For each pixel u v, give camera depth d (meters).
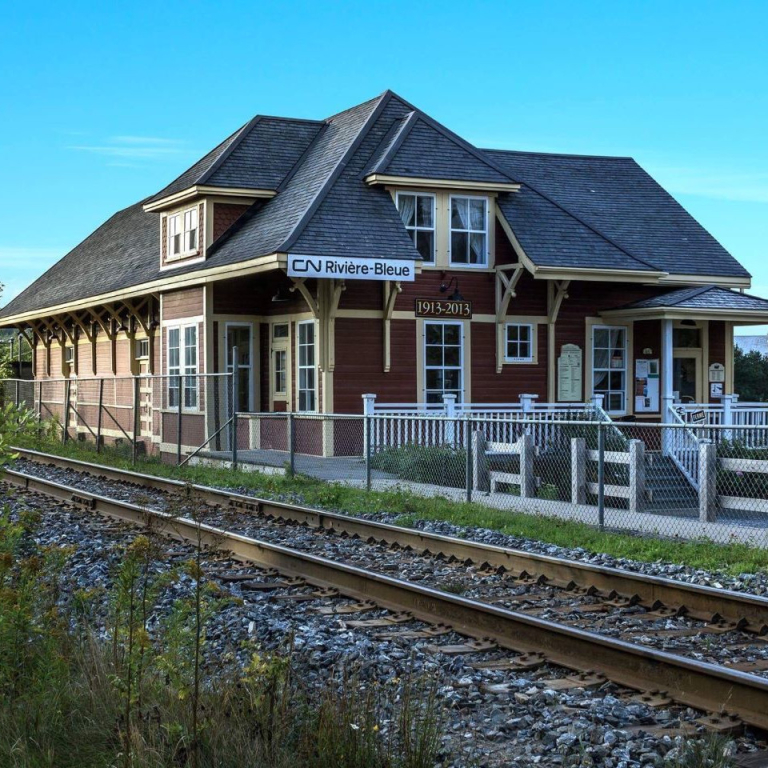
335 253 22.50
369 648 7.97
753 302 26.62
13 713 5.97
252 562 11.84
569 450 20.39
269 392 26.30
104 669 6.37
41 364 42.28
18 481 20.34
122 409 29.78
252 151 27.22
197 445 25.47
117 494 18.58
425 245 25.11
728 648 8.34
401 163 24.56
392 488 18.47
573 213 26.81
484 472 18.22
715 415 25.70
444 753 5.77
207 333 25.58
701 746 5.71
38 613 7.43
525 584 10.91
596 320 27.08
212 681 6.29
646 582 9.95
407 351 24.80
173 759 5.32
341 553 12.77
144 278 29.09
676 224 30.53
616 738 5.98
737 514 16.59
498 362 25.73
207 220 26.00
